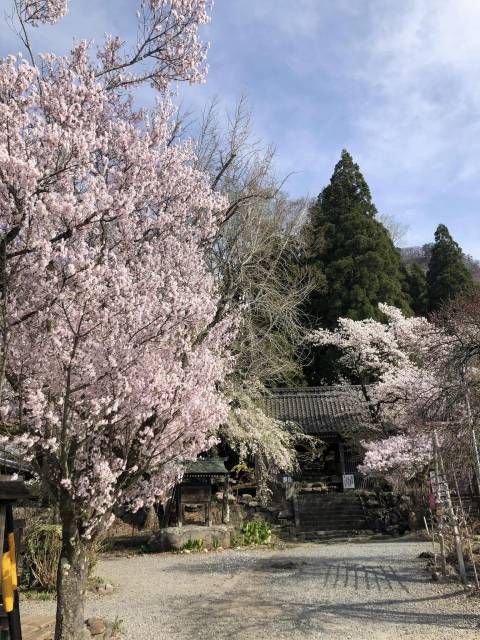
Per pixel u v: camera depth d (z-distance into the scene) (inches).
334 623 260.7
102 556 516.7
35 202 208.5
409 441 639.1
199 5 286.7
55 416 204.4
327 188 1266.0
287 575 388.2
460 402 424.5
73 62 279.7
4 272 199.3
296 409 927.0
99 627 243.4
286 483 781.3
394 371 813.9
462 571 318.3
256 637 244.8
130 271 268.1
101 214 227.5
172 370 235.1
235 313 405.7
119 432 228.4
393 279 1128.2
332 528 707.4
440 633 237.0
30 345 210.7
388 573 370.6
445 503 367.6
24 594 343.9
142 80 295.4
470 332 440.8
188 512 703.7
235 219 609.0
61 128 226.5
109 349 213.5
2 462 238.5
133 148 271.9
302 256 1079.6
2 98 224.2
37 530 370.6
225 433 659.4
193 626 266.2
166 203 315.6
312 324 1024.2
